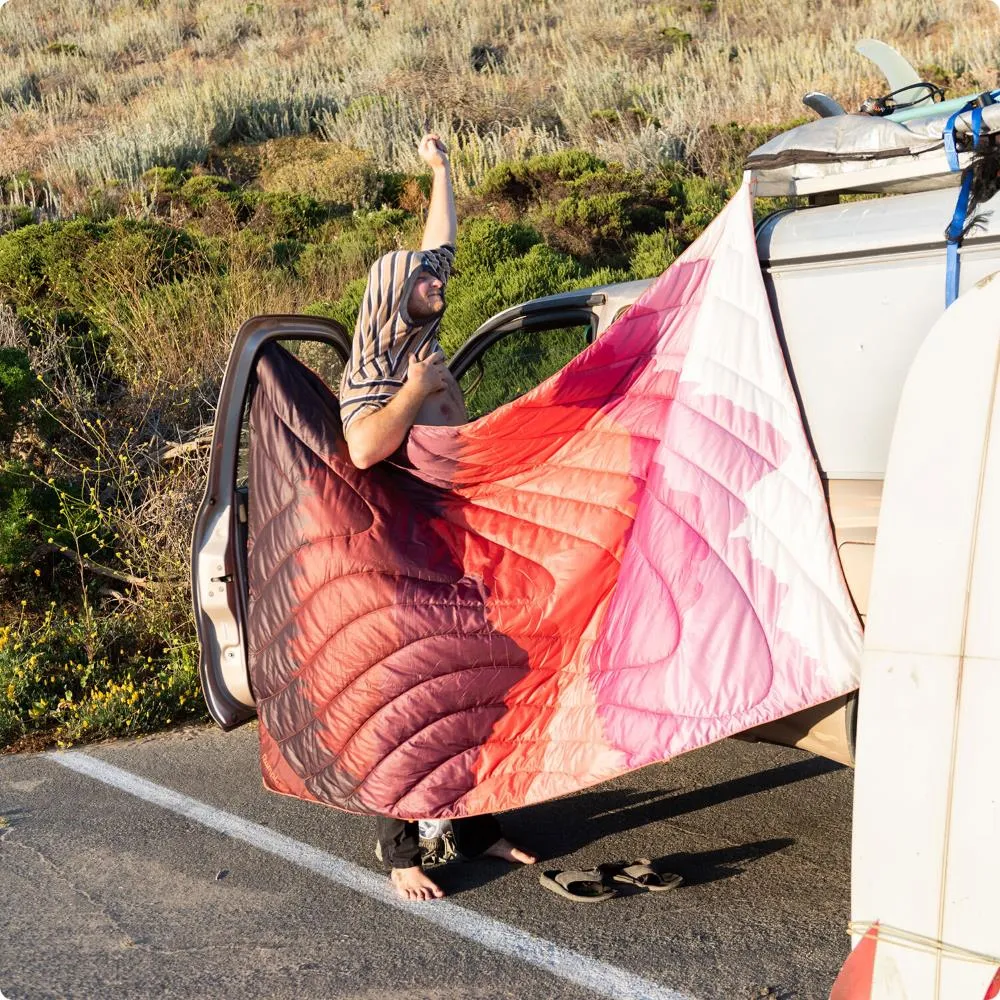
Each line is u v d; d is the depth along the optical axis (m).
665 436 3.14
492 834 3.63
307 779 3.46
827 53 18.05
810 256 2.98
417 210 14.54
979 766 2.29
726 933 3.11
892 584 2.47
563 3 26.83
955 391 2.47
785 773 4.33
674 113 15.89
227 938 3.24
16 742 5.23
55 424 7.34
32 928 3.36
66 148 17.92
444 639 3.25
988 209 2.68
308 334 3.84
